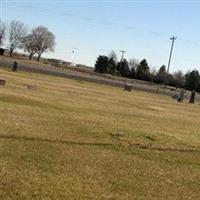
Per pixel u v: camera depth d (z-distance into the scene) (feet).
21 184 30.89
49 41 572.51
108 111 92.68
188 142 62.69
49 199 28.78
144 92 241.76
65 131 55.57
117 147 49.73
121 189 33.53
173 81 511.40
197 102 221.66
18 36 534.37
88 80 248.32
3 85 111.96
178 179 39.01
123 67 547.49
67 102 96.84
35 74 209.56
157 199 32.24
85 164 39.42
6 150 40.14
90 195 30.91
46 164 37.42
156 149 52.47
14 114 63.98
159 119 93.97
